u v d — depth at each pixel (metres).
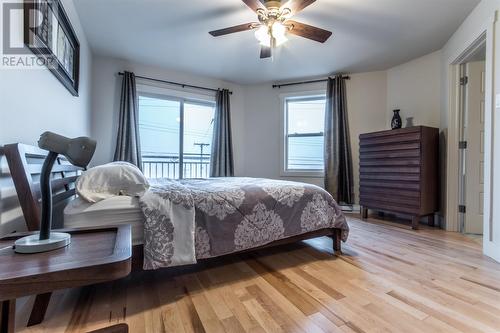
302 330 1.19
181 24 2.76
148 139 4.02
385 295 1.51
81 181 1.41
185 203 1.58
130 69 3.73
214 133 4.34
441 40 3.09
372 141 3.62
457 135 3.02
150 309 1.36
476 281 1.70
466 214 2.96
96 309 1.35
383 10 2.49
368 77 4.10
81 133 2.82
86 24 2.75
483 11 2.29
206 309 1.37
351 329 1.20
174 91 4.07
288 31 2.40
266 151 4.66
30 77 1.44
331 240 2.65
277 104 4.61
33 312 1.20
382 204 3.46
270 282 1.69
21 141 1.33
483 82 2.92
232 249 1.75
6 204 1.15
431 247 2.41
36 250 0.75
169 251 1.47
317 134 4.49
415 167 3.09
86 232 0.97
